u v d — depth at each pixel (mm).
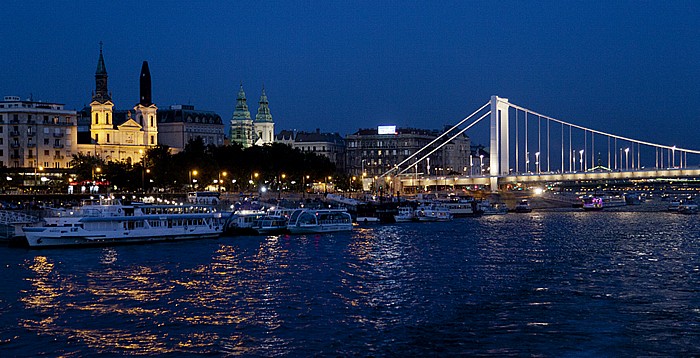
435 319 92938
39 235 155250
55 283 114688
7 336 86625
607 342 83750
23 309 98250
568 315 94688
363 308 98500
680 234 196625
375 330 88438
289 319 93125
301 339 85062
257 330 88562
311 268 129750
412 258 143125
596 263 136375
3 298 104250
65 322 92188
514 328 89000
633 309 97688
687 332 87312
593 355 79625
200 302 102000
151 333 87562
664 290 109875
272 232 194375
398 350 81312
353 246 164375
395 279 118812
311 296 105688
